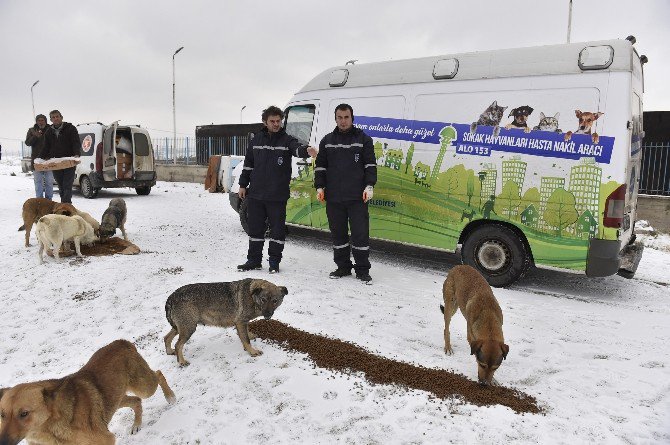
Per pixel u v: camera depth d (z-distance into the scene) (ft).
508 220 19.44
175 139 81.30
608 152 17.28
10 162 121.19
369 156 19.49
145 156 52.47
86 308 16.70
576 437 9.25
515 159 19.15
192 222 34.73
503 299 18.45
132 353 9.77
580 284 21.42
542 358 13.07
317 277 20.59
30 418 7.52
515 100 19.15
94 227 26.43
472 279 12.94
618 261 17.47
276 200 20.43
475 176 20.10
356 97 23.68
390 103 22.48
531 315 16.60
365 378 11.60
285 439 9.33
